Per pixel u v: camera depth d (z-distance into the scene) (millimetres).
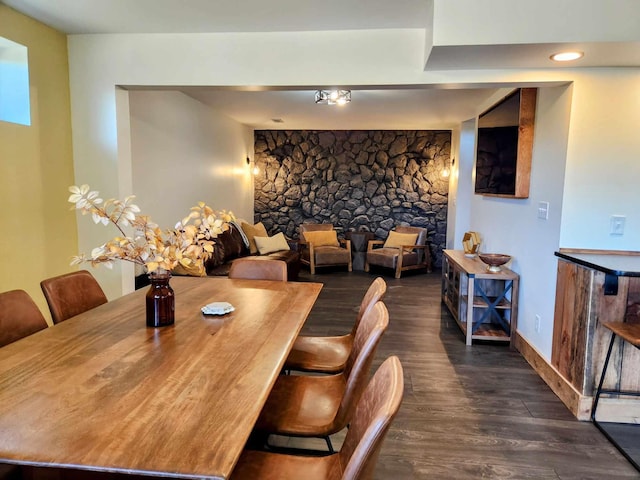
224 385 1208
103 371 1294
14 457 878
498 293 3660
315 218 7492
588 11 2146
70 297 2020
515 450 2064
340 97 4371
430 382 2783
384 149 7234
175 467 852
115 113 3096
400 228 7023
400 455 2014
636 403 2301
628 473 1908
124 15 2680
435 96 4484
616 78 2588
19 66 2713
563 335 2584
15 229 2678
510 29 2203
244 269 2799
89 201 1587
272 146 7453
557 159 2760
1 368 1308
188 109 4766
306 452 2055
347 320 4098
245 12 2602
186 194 4773
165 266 1670
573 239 2678
